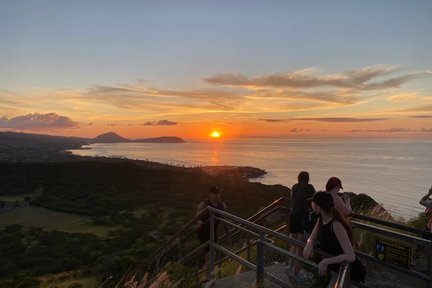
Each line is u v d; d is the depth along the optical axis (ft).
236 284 16.49
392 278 17.19
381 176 590.14
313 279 13.48
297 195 18.39
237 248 26.96
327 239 11.52
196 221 21.84
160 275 15.23
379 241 14.16
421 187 416.87
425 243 12.63
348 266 9.77
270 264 20.25
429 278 12.43
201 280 18.03
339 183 15.76
